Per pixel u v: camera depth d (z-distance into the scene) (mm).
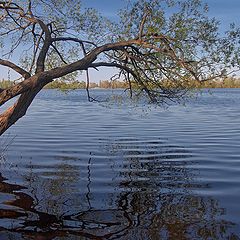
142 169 16609
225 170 16266
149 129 31781
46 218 10383
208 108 62031
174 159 18812
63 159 18703
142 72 13641
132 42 11758
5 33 13961
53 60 15016
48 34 13211
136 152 20781
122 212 10883
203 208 11258
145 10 11828
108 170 16375
